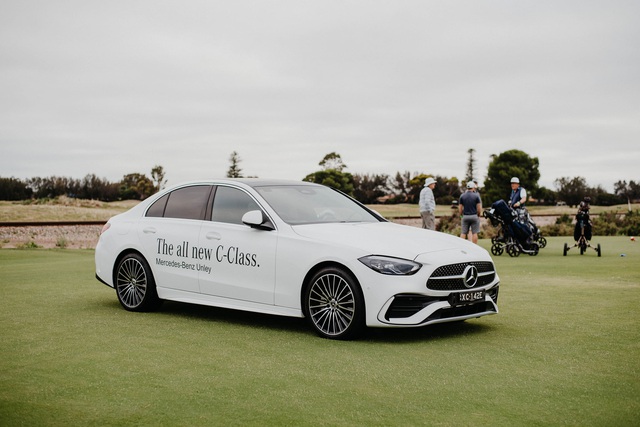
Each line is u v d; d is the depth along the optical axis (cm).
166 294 723
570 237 2797
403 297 563
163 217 745
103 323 665
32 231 2755
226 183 714
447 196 9831
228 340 582
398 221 3712
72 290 924
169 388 427
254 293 645
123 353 527
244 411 379
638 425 355
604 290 922
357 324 573
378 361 503
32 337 590
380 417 369
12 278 1084
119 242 762
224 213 693
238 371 471
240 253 655
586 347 551
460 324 661
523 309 754
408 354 527
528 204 10006
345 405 391
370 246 582
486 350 541
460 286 587
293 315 619
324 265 601
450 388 428
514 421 362
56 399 402
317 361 502
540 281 1041
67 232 2764
